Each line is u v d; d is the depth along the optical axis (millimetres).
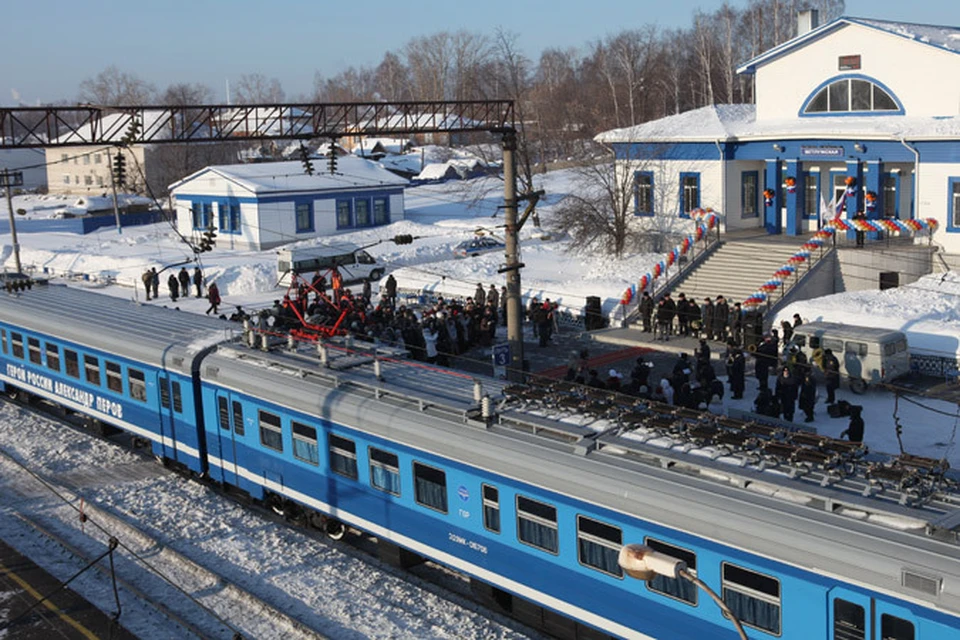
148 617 15102
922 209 34875
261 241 54531
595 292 36000
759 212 41844
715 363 28453
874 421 22703
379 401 15852
